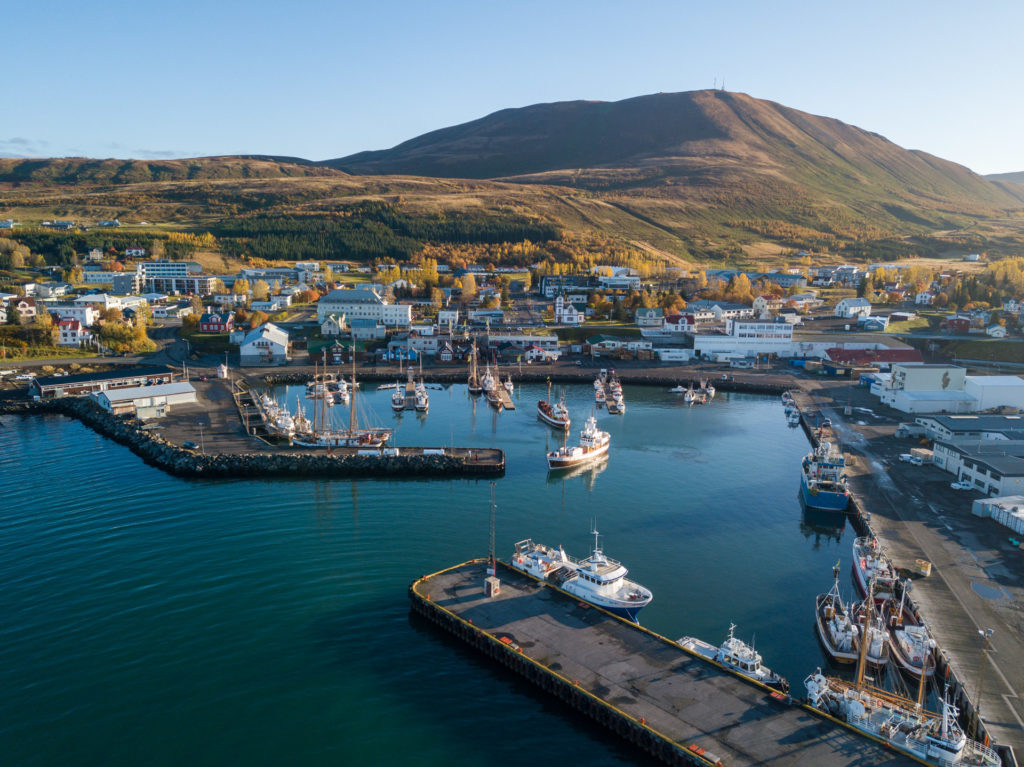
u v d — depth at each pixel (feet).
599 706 209.97
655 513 379.35
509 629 251.39
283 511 373.61
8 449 478.18
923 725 199.21
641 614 272.92
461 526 356.18
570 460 449.48
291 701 220.23
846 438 512.63
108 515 363.97
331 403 627.87
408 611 274.57
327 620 266.36
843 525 365.81
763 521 369.91
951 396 600.39
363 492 406.41
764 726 201.57
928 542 329.93
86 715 212.43
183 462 433.07
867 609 237.86
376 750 200.13
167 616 266.16
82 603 274.16
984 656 238.68
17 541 329.93
